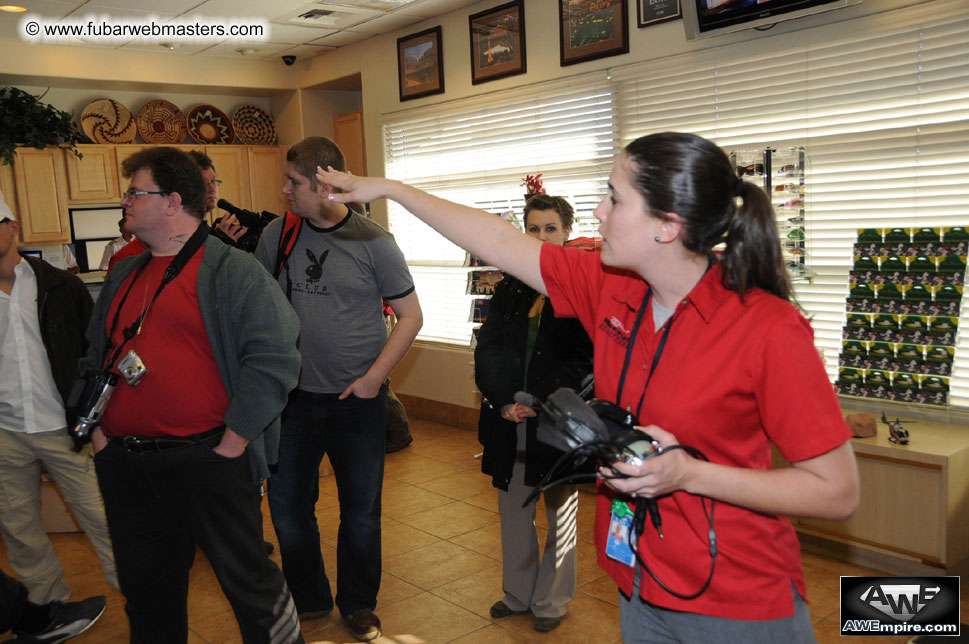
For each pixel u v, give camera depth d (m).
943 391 3.10
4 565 3.29
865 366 3.31
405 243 6.05
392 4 4.98
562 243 2.52
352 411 2.50
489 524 3.65
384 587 3.01
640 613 1.32
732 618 1.19
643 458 1.06
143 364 1.85
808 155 3.61
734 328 1.14
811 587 2.89
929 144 3.21
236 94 7.13
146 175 1.89
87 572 3.26
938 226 3.19
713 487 1.09
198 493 1.89
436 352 5.71
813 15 3.43
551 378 2.36
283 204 7.39
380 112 6.02
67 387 2.63
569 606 2.81
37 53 5.73
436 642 2.57
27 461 2.68
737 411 1.15
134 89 6.59
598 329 1.36
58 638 2.63
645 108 4.25
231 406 1.89
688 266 1.20
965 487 2.84
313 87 6.83
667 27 4.04
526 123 4.93
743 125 3.84
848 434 1.09
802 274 3.40
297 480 2.55
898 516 2.88
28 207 6.00
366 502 2.56
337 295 2.47
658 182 1.12
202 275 1.90
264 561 2.03
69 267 5.97
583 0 4.40
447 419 5.66
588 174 4.60
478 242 1.49
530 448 2.49
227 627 2.74
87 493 2.75
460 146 5.42
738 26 3.56
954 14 3.04
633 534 1.28
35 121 5.89
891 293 3.24
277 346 1.92
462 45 5.22
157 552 1.95
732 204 1.14
